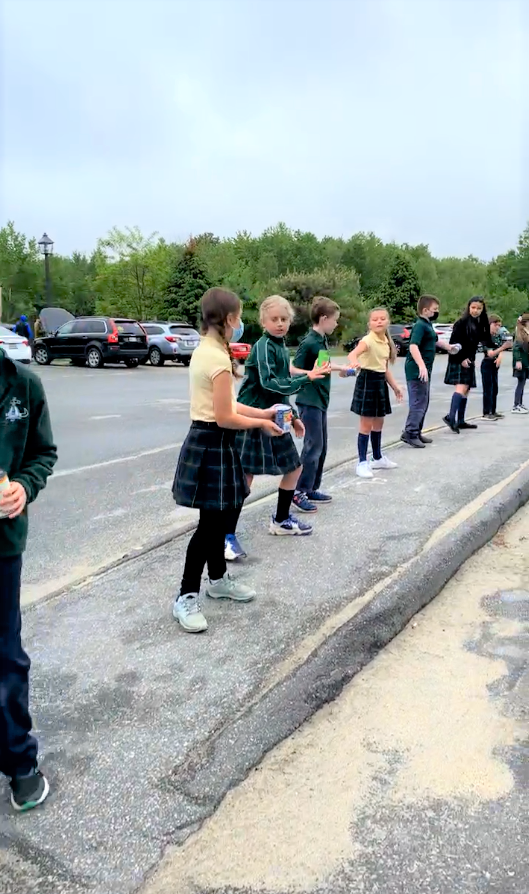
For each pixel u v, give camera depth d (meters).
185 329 25.33
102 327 23.11
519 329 11.49
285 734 2.61
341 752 2.55
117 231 38.94
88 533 5.06
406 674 3.10
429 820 2.22
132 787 2.29
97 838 2.09
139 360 24.67
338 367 5.26
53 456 2.21
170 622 3.42
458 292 71.56
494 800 2.32
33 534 5.04
